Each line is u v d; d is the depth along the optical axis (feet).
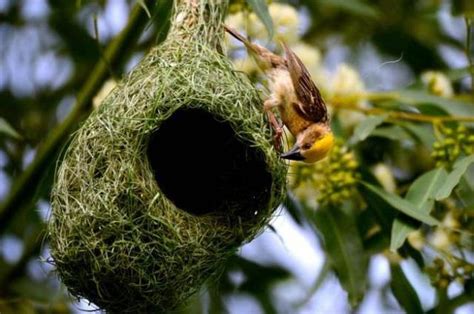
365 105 42.68
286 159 38.29
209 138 38.29
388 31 48.42
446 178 38.73
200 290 38.78
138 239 35.32
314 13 48.80
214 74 36.81
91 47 47.29
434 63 47.98
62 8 47.01
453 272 40.06
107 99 36.68
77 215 35.55
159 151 38.68
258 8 37.42
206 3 38.01
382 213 40.11
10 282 42.96
